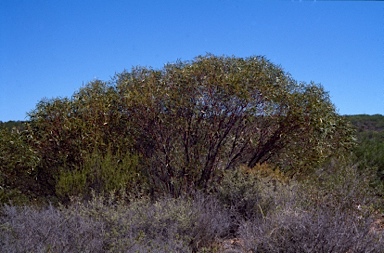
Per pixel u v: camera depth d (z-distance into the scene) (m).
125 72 8.71
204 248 5.30
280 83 8.34
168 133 8.10
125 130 8.24
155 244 4.93
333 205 5.74
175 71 8.10
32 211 6.13
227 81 7.77
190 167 7.96
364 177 7.21
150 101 7.91
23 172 8.08
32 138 8.23
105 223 5.47
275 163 8.58
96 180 7.45
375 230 5.25
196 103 7.94
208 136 8.07
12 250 4.50
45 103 8.41
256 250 5.11
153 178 8.08
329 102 8.91
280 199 6.45
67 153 8.16
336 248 4.76
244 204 6.60
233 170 7.74
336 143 9.15
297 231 4.94
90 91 8.66
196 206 6.28
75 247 4.71
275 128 8.34
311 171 8.26
